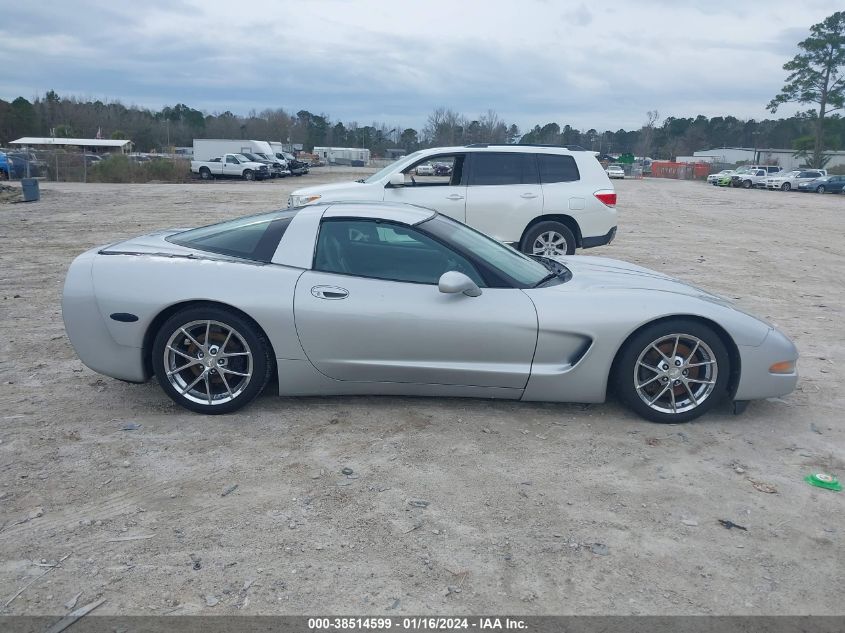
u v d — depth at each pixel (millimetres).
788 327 7141
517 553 3051
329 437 4148
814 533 3271
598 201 9570
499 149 9484
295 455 3916
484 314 4277
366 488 3570
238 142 47594
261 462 3828
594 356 4305
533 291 4430
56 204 21219
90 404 4609
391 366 4336
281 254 4438
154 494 3482
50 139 72625
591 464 3887
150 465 3773
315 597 2734
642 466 3885
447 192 9211
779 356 4379
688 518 3369
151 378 4766
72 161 38500
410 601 2725
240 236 4609
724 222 19859
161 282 4293
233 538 3117
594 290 4473
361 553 3020
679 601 2770
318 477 3674
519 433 4250
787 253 13148
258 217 4797
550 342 4297
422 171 9430
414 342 4297
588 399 4445
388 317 4258
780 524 3340
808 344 6473
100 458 3846
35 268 9805
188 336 4328
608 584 2859
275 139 99938
